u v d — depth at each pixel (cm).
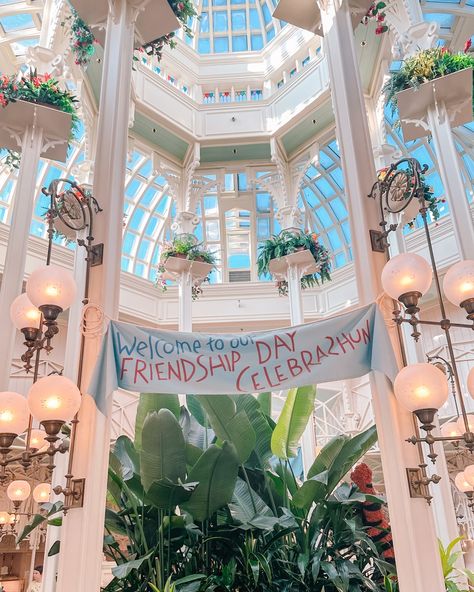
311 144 858
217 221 1118
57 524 314
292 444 329
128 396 845
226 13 991
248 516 286
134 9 341
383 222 271
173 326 1036
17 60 807
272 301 1053
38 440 424
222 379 248
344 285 1027
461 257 383
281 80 929
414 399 218
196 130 865
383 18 498
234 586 272
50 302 238
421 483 229
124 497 311
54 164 928
